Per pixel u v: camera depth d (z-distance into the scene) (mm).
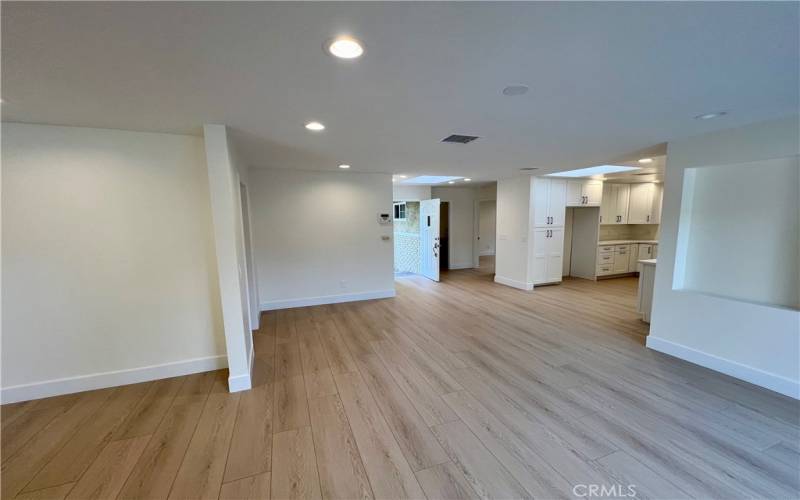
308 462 1878
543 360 3176
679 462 1831
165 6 1060
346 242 5281
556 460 1865
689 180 3061
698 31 1245
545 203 6227
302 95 1871
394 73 1600
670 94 1906
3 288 2445
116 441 2066
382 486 1706
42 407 2438
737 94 1915
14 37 1224
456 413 2326
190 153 2768
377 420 2258
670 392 2557
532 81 1712
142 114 2184
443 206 9055
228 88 1761
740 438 2016
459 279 7406
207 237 2871
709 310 2918
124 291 2717
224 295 2584
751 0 1053
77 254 2578
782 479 1703
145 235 2729
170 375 2881
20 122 2369
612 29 1227
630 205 7285
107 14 1096
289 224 4926
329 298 5266
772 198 2646
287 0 1038
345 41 1307
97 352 2684
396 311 4875
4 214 2410
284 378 2863
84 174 2547
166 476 1786
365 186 5297
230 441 2059
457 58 1453
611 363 3088
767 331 2568
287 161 4078
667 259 3225
